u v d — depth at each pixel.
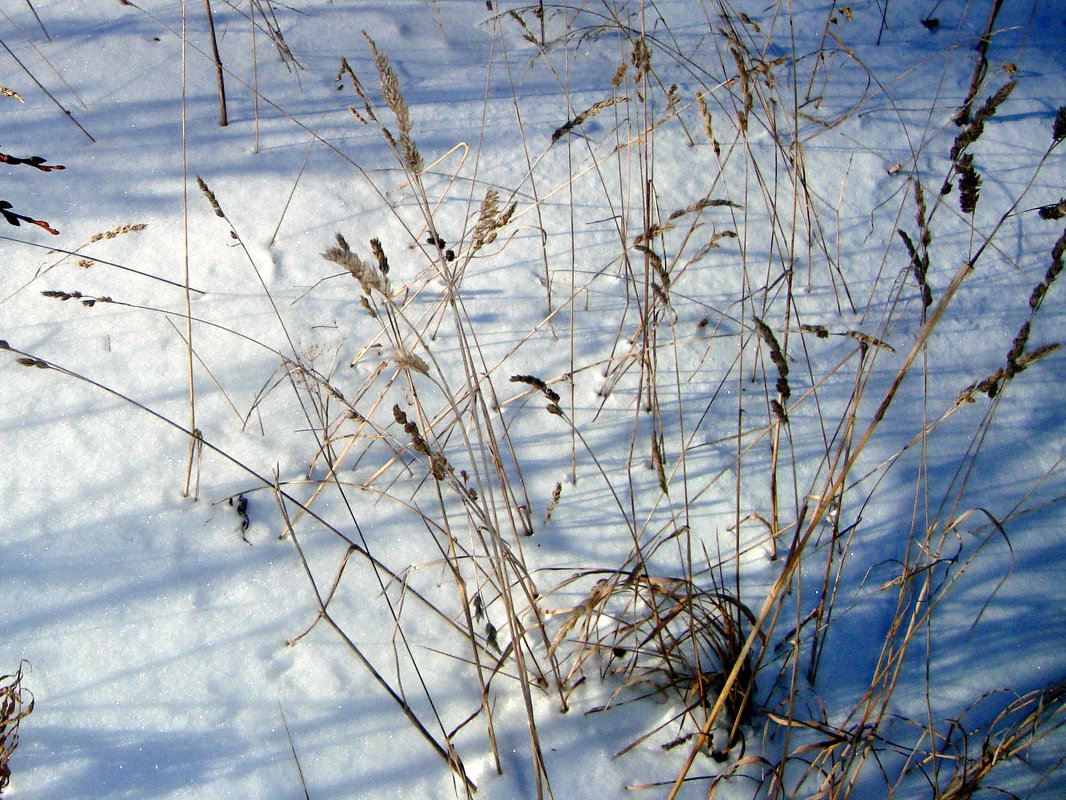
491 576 1.89
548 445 2.13
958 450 2.23
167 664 1.69
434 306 2.38
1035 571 2.02
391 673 1.74
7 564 1.78
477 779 1.62
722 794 1.66
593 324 2.40
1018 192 2.85
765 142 2.91
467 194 2.63
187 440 2.02
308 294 2.34
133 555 1.83
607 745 1.69
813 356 2.39
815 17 3.46
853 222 2.73
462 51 3.10
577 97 2.96
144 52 2.86
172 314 2.17
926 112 3.10
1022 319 2.54
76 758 1.56
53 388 2.06
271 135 2.68
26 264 2.28
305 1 3.19
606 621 1.84
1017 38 3.50
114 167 2.52
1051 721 1.80
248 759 1.60
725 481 2.11
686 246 2.60
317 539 1.91
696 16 3.36
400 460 2.06
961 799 1.59
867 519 2.08
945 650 1.90
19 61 2.56
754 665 1.83
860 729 1.58
